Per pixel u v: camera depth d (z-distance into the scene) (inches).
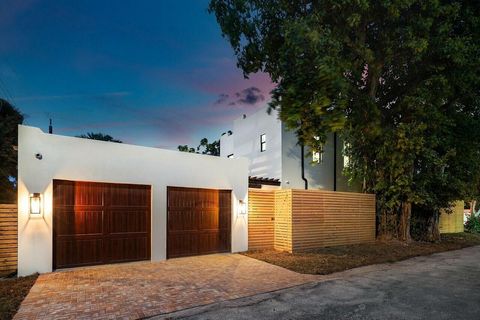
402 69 502.9
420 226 604.4
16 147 375.9
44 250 298.7
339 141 788.0
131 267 331.9
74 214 320.5
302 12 408.2
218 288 261.0
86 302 221.9
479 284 279.9
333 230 491.2
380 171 542.3
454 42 399.9
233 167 437.7
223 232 426.6
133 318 194.9
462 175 552.4
